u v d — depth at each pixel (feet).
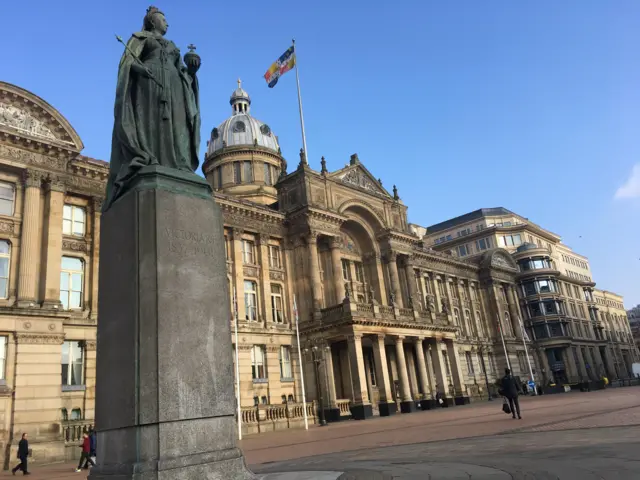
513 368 248.52
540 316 285.43
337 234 166.81
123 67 30.94
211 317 26.35
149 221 26.21
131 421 23.02
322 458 45.47
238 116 250.57
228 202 148.66
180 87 33.27
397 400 166.30
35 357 93.97
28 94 104.27
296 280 159.02
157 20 34.63
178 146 31.45
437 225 378.94
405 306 187.11
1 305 95.45
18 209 102.58
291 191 166.71
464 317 237.86
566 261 380.78
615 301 423.23
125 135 29.35
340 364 158.71
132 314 24.59
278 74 175.73
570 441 40.09
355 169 185.68
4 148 101.50
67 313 100.58
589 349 314.55
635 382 273.95
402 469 28.96
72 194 114.93
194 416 23.97
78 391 103.60
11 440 87.40
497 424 68.49
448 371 201.46
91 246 114.11
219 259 27.99
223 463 23.70
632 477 21.85
